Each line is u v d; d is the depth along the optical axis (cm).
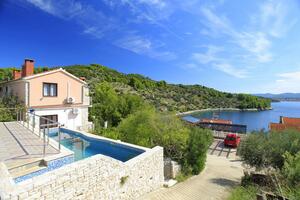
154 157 928
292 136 1114
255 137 1180
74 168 541
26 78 1573
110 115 2453
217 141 2302
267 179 934
